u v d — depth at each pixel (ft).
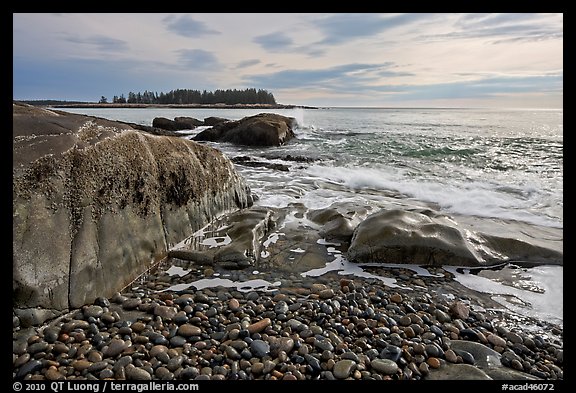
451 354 9.61
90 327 9.95
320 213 21.27
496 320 11.62
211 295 12.53
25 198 9.83
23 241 9.52
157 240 14.55
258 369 8.79
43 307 9.69
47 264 9.90
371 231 16.08
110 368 8.67
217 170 20.13
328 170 37.93
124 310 11.17
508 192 28.76
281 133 64.59
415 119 158.40
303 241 17.90
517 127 101.14
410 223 16.38
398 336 10.20
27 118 11.57
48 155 10.66
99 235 11.70
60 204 10.62
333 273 14.61
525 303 12.66
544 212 23.56
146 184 14.23
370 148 55.98
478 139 64.90
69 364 8.68
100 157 12.22
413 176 35.27
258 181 32.50
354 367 8.93
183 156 17.22
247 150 56.29
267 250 16.72
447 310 11.89
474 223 21.18
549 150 50.62
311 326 10.57
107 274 11.77
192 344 9.73
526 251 16.03
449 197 27.27
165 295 12.14
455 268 15.15
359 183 32.01
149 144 15.20
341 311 11.59
